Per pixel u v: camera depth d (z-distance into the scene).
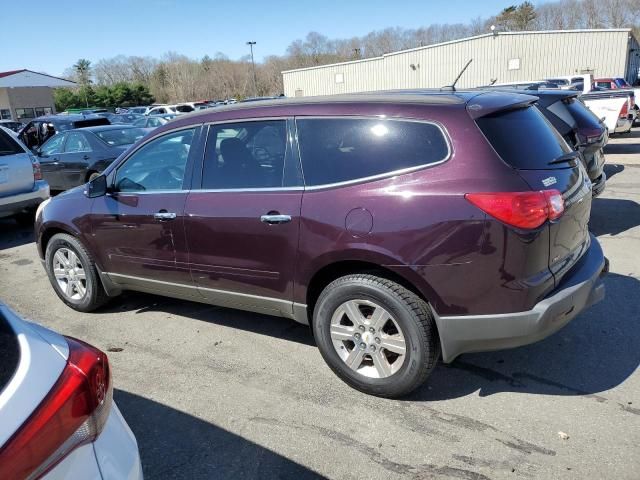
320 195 3.18
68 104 72.19
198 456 2.79
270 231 3.35
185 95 80.06
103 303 4.75
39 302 5.11
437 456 2.69
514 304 2.79
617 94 13.12
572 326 4.00
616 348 3.66
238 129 3.62
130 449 1.77
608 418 2.92
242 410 3.16
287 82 41.12
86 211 4.41
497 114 3.01
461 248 2.78
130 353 3.95
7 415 1.40
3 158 7.55
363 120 3.14
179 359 3.82
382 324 3.09
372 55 84.75
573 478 2.50
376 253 2.95
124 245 4.21
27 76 44.91
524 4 81.75
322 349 3.35
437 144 2.92
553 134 3.36
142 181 4.13
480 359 3.60
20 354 1.60
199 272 3.80
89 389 1.62
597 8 82.44
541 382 3.30
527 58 31.75
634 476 2.49
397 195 2.92
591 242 3.54
